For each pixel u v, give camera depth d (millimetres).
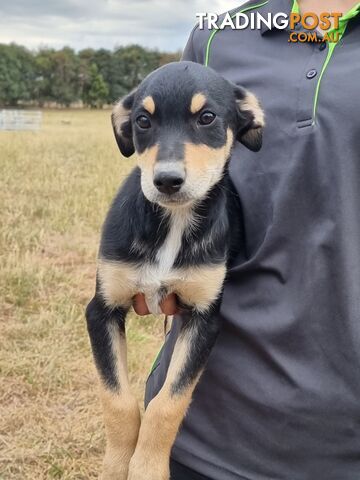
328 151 369
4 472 659
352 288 364
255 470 397
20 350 892
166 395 401
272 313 387
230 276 416
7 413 756
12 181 2172
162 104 411
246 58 431
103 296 424
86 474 664
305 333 376
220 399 407
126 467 415
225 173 430
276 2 422
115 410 413
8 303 1068
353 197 363
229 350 408
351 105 365
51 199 1883
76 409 772
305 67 393
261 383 388
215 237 413
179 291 416
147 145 416
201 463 412
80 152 3338
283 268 385
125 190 434
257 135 407
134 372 850
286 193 380
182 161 394
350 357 366
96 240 1483
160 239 411
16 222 1572
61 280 1185
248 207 410
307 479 387
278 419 383
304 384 373
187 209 409
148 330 994
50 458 680
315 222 376
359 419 372
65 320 992
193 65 426
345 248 363
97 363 425
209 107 413
